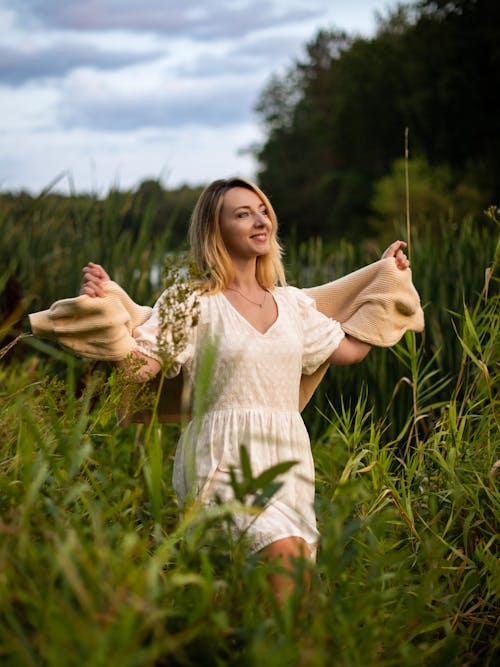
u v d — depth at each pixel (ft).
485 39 101.04
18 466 8.34
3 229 19.51
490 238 16.78
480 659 8.89
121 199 19.52
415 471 10.93
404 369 14.94
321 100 174.70
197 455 9.72
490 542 9.48
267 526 8.93
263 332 10.33
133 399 9.77
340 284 11.70
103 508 7.77
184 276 9.42
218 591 7.42
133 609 5.50
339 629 6.66
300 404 11.56
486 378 11.06
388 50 122.72
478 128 102.63
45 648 5.57
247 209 10.52
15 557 6.48
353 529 7.00
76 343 9.79
